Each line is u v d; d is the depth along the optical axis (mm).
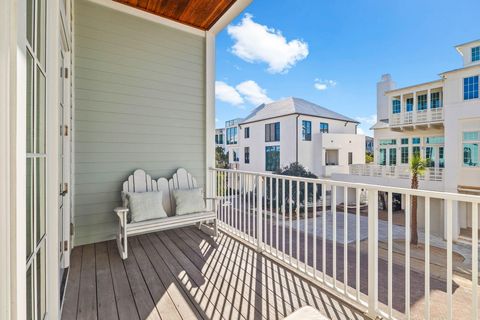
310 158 15375
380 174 11852
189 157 4000
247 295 1985
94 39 3223
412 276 2773
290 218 2514
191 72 4023
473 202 1321
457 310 2123
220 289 2070
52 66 1614
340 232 6551
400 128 12242
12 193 783
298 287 2102
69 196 2797
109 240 3283
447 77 9641
